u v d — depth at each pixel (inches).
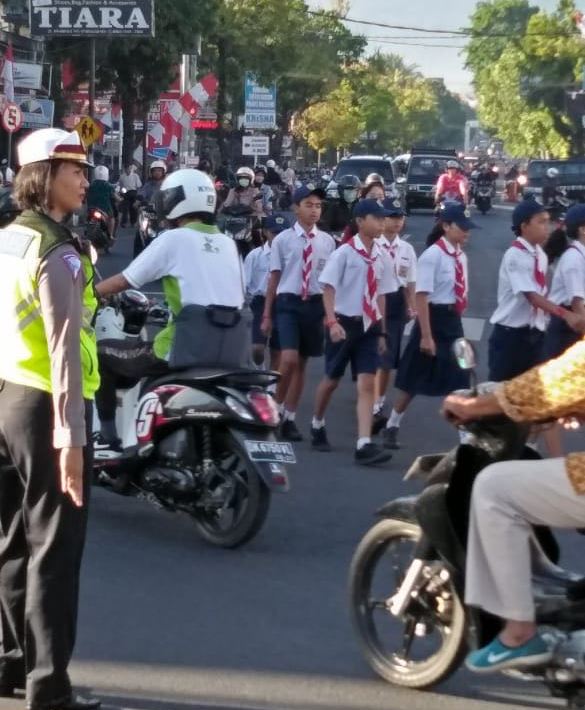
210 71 2669.8
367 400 456.1
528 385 205.9
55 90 1925.4
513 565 212.2
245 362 356.5
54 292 210.8
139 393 358.9
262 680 251.0
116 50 1895.9
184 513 367.9
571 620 214.1
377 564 253.9
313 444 480.4
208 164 2017.7
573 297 430.0
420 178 2416.3
